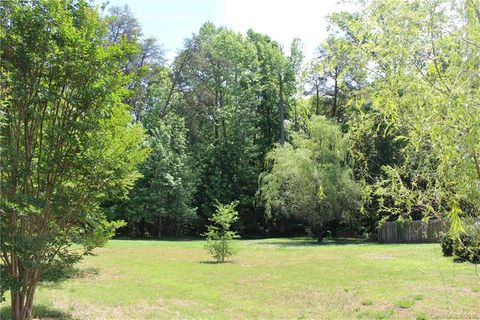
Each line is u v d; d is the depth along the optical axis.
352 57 3.61
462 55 3.24
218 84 44.44
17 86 6.77
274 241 32.81
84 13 7.45
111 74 7.59
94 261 18.41
